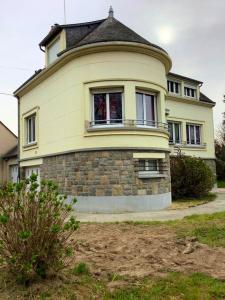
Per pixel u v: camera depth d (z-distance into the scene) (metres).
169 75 22.61
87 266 4.98
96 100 13.70
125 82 13.26
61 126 14.90
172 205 14.10
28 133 19.69
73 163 13.73
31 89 18.59
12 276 4.21
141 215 11.52
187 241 6.57
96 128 13.08
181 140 22.92
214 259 5.38
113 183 12.73
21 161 19.89
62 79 14.89
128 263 5.22
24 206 4.13
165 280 4.46
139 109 13.98
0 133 28.17
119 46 13.22
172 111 22.33
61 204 4.42
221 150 36.59
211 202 15.14
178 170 16.11
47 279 4.25
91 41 13.25
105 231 8.07
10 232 4.04
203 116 24.48
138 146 13.12
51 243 4.19
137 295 4.04
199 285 4.29
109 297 3.97
